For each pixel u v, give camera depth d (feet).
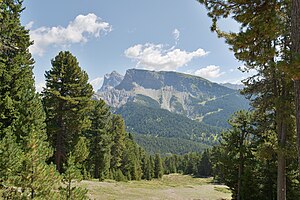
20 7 67.31
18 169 32.65
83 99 94.17
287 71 15.72
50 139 92.99
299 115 16.34
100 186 95.25
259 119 50.57
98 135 147.13
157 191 111.04
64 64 94.43
